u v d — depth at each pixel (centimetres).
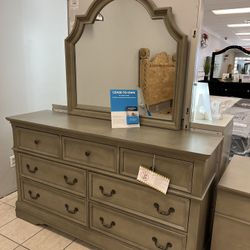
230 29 616
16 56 227
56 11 261
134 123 163
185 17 146
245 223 129
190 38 147
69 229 176
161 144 129
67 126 161
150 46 164
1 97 220
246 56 485
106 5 173
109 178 150
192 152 118
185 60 149
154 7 153
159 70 161
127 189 145
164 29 156
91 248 170
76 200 168
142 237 147
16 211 203
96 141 148
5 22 213
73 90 194
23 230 188
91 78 189
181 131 156
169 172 129
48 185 179
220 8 418
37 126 170
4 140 228
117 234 156
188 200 127
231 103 310
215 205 139
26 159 186
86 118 186
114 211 153
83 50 187
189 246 133
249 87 465
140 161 136
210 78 512
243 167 157
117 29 174
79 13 185
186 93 154
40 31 247
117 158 143
